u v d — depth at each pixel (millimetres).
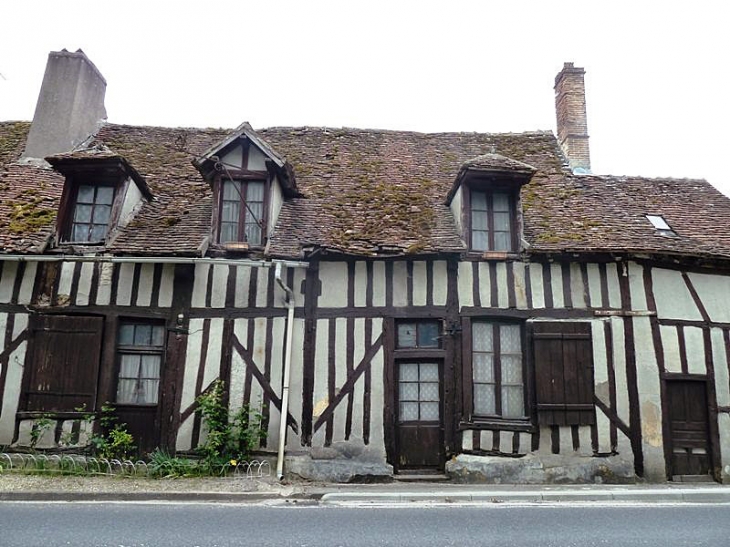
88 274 8062
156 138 11148
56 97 10453
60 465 7254
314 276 8211
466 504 6355
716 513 5973
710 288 8508
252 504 6172
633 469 7766
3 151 10516
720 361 8266
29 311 7922
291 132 11562
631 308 8211
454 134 11828
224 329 8016
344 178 10016
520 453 7746
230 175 8352
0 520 5156
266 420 7777
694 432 8070
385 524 5328
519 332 8273
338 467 7598
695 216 9570
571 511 6016
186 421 7750
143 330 8164
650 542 4781
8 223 8258
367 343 8031
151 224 8445
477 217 8570
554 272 8273
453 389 7945
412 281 8211
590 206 9406
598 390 7945
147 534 4809
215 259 7770
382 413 7844
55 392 7707
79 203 8430
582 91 11492
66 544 4461
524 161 10797
